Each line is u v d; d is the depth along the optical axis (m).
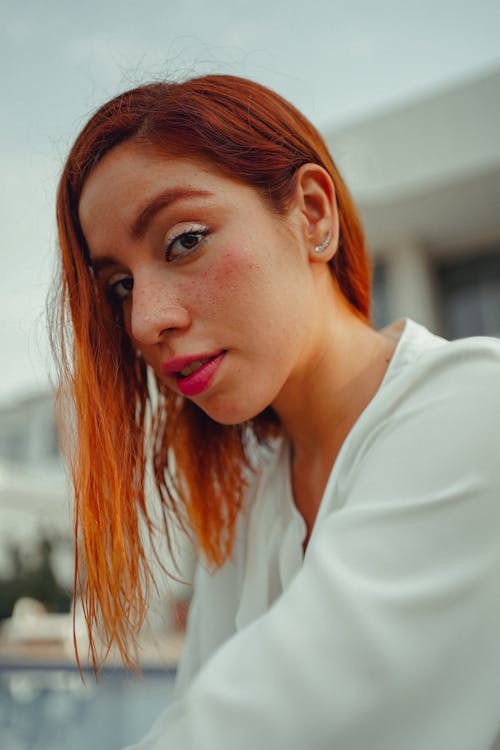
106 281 0.77
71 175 0.75
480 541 0.43
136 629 0.76
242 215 0.66
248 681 0.38
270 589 0.80
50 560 10.60
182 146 0.65
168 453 1.02
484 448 0.46
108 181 0.66
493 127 7.40
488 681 0.40
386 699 0.37
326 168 0.79
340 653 0.38
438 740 0.38
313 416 0.78
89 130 0.73
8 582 10.32
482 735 0.40
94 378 0.78
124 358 0.86
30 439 13.83
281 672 0.37
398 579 0.41
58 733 4.30
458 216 8.27
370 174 7.77
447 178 7.48
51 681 5.46
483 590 0.42
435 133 7.61
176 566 0.98
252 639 0.40
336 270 0.81
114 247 0.68
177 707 0.40
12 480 10.76
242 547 0.93
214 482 0.98
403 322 0.81
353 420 0.75
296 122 0.77
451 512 0.43
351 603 0.39
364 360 0.76
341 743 0.37
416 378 0.55
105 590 0.74
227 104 0.70
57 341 0.81
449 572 0.41
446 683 0.39
